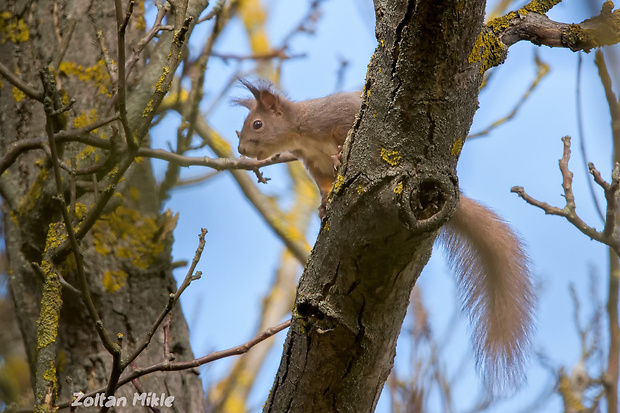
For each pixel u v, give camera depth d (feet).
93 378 28.86
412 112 17.88
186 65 34.09
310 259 20.43
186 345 30.91
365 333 20.20
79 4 32.48
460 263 31.71
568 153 26.02
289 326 21.89
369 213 18.40
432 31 17.10
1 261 36.14
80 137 24.22
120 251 30.22
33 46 32.04
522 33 21.09
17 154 24.93
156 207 31.48
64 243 23.49
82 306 29.17
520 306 30.09
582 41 21.12
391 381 36.70
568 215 24.67
